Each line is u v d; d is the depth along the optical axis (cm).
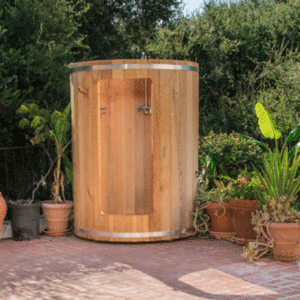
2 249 564
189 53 1273
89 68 589
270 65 1291
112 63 576
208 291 387
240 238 575
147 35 1351
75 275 441
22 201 649
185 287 398
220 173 727
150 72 574
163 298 367
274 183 535
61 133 660
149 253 536
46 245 587
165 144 583
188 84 602
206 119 1212
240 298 367
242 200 562
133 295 375
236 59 1366
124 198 673
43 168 775
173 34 1280
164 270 457
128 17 1344
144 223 583
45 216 652
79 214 621
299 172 732
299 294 378
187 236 619
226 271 453
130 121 666
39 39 746
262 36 1426
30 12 752
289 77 1190
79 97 605
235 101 1295
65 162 698
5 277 435
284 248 491
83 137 605
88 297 371
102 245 585
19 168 759
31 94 751
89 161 600
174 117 588
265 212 503
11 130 746
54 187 674
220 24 1354
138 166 670
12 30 750
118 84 661
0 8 771
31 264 486
